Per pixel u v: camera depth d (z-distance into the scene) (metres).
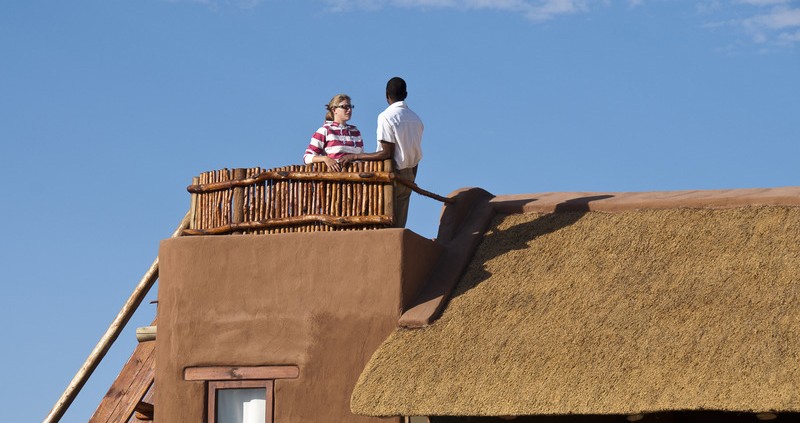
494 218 22.14
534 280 19.89
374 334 19.56
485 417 19.95
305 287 20.02
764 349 16.89
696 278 18.88
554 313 18.89
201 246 20.58
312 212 20.53
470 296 19.91
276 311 20.05
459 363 18.38
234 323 20.17
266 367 19.91
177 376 20.23
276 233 20.67
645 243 20.09
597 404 17.02
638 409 16.72
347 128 21.23
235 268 20.38
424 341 19.02
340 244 20.02
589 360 17.69
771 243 19.27
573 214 21.47
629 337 17.89
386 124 20.53
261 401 19.92
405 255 19.78
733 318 17.70
